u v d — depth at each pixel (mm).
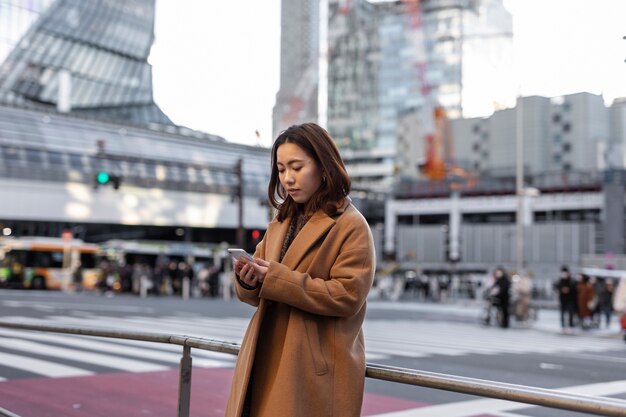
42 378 7594
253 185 63219
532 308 24438
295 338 2145
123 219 53281
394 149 120938
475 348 13227
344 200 2338
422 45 124688
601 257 46062
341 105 131250
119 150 57219
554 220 60562
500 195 62688
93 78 83812
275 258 2322
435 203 66062
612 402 1677
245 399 2207
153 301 28359
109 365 8852
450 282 46750
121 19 89000
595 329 22031
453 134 96938
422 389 7684
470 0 122875
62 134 55219
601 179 59562
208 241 69438
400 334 16219
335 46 134375
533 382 8703
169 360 9539
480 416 6113
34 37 76188
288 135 2330
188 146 63906
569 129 86875
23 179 48938
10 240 36094
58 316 17078
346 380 2137
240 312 21969
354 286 2139
